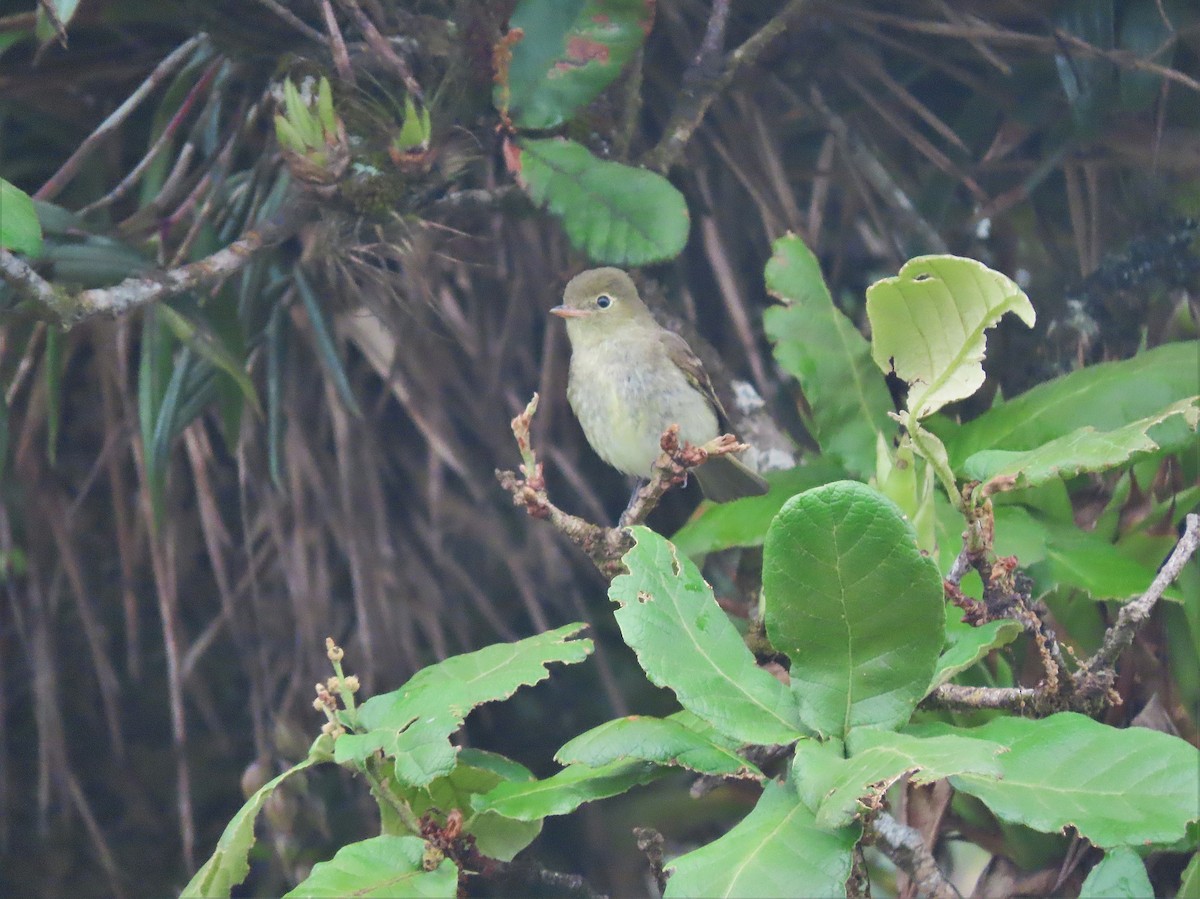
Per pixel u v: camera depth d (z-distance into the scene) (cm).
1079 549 561
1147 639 568
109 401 875
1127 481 599
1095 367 574
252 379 873
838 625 384
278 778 419
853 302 856
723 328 888
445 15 698
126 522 903
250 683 929
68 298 545
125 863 907
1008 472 407
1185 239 704
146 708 931
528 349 920
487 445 927
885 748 357
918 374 392
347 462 891
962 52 760
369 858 397
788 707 394
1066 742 380
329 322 862
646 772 437
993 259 789
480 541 941
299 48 708
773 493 632
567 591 945
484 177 734
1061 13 718
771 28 720
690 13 774
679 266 882
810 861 355
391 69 668
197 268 603
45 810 877
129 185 716
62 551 891
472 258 870
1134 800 359
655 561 407
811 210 837
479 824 462
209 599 939
